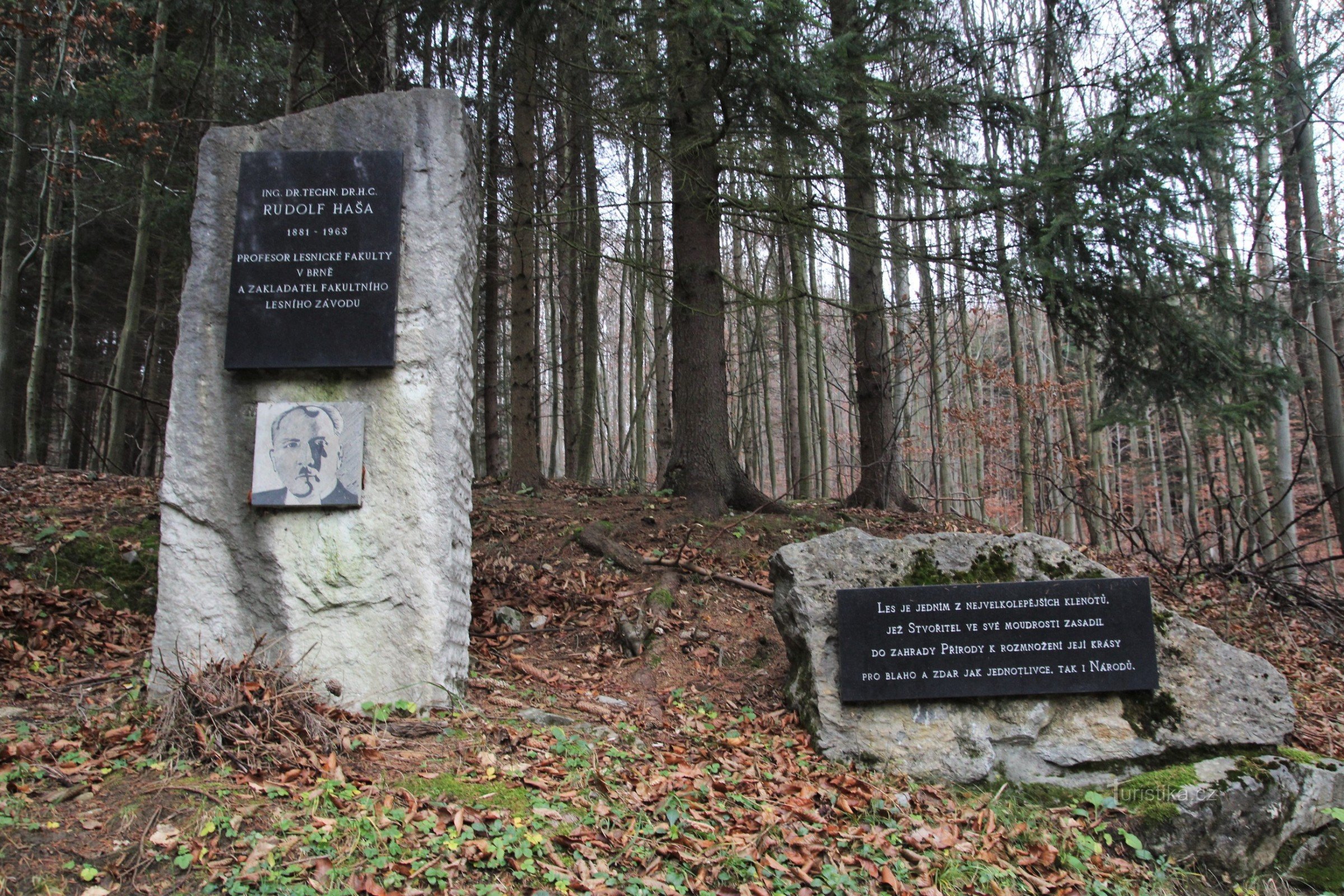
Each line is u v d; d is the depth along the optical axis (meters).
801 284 14.65
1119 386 8.32
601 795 4.02
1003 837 4.40
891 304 11.41
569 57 9.52
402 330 5.00
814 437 22.36
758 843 3.83
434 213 5.11
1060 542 5.63
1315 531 20.62
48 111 11.98
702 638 6.61
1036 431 18.09
